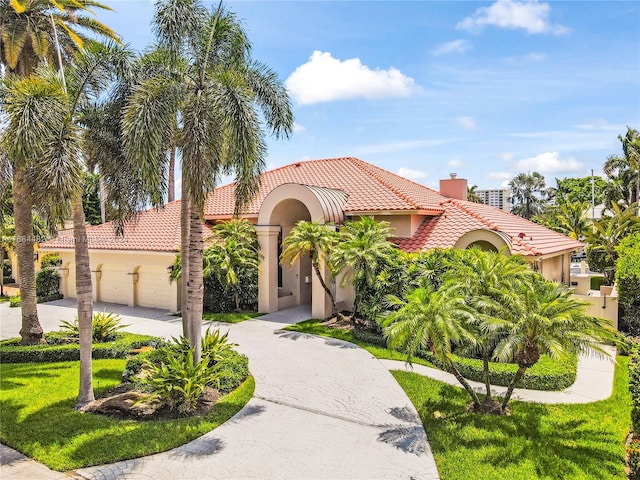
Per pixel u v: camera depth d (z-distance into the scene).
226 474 8.47
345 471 8.58
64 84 11.48
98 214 49.69
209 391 12.48
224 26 13.67
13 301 30.30
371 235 18.66
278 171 31.62
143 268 27.30
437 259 16.91
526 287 10.15
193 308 12.96
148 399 11.45
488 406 11.20
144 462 8.90
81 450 9.23
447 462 8.76
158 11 12.88
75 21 19.25
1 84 10.96
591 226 43.81
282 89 14.26
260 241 23.86
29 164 10.38
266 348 17.20
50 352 16.20
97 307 27.23
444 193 32.53
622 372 14.61
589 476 8.16
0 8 17.00
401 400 12.09
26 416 10.95
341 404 11.83
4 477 8.39
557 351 8.96
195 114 11.98
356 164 28.70
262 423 10.69
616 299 19.20
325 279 22.28
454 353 15.13
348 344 17.75
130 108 11.68
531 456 8.87
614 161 50.19
